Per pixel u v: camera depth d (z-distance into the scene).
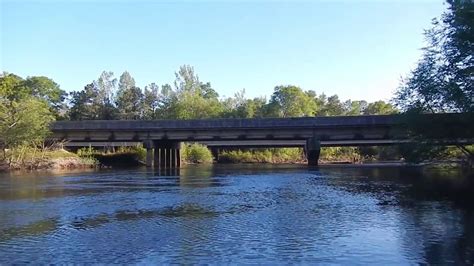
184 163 115.62
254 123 86.12
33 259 16.66
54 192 39.03
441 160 54.00
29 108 81.44
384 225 22.20
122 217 25.47
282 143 109.00
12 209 28.81
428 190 38.50
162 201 32.34
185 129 88.56
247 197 34.44
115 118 173.88
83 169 83.56
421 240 18.83
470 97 39.12
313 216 25.17
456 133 43.16
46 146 90.38
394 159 136.38
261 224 22.88
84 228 22.33
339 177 56.44
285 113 161.12
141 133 90.56
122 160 98.19
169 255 16.95
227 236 20.05
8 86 130.00
